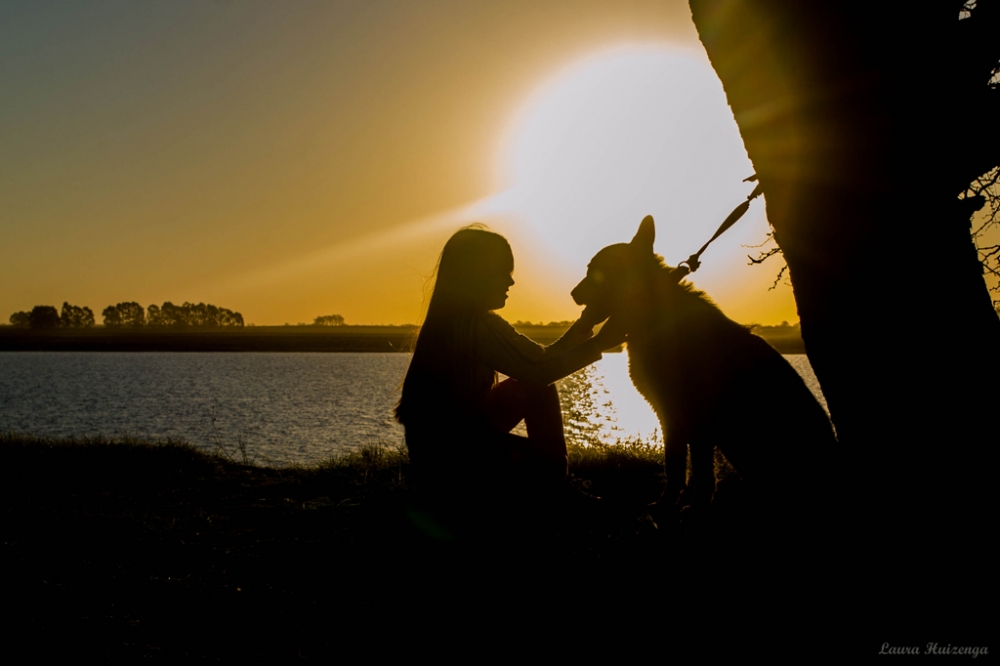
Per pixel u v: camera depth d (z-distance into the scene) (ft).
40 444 29.99
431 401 8.95
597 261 13.37
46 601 10.25
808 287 8.42
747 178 10.21
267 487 21.40
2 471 22.58
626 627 9.25
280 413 68.59
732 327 11.26
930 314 7.53
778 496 10.11
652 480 21.04
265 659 8.56
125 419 64.03
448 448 8.86
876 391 7.75
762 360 10.59
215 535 14.66
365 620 9.62
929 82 7.55
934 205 7.68
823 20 7.70
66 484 20.99
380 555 12.57
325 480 22.13
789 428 10.01
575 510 10.89
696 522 12.04
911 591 7.48
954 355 7.44
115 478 22.81
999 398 7.36
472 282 9.27
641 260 12.89
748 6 8.29
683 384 11.68
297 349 301.02
